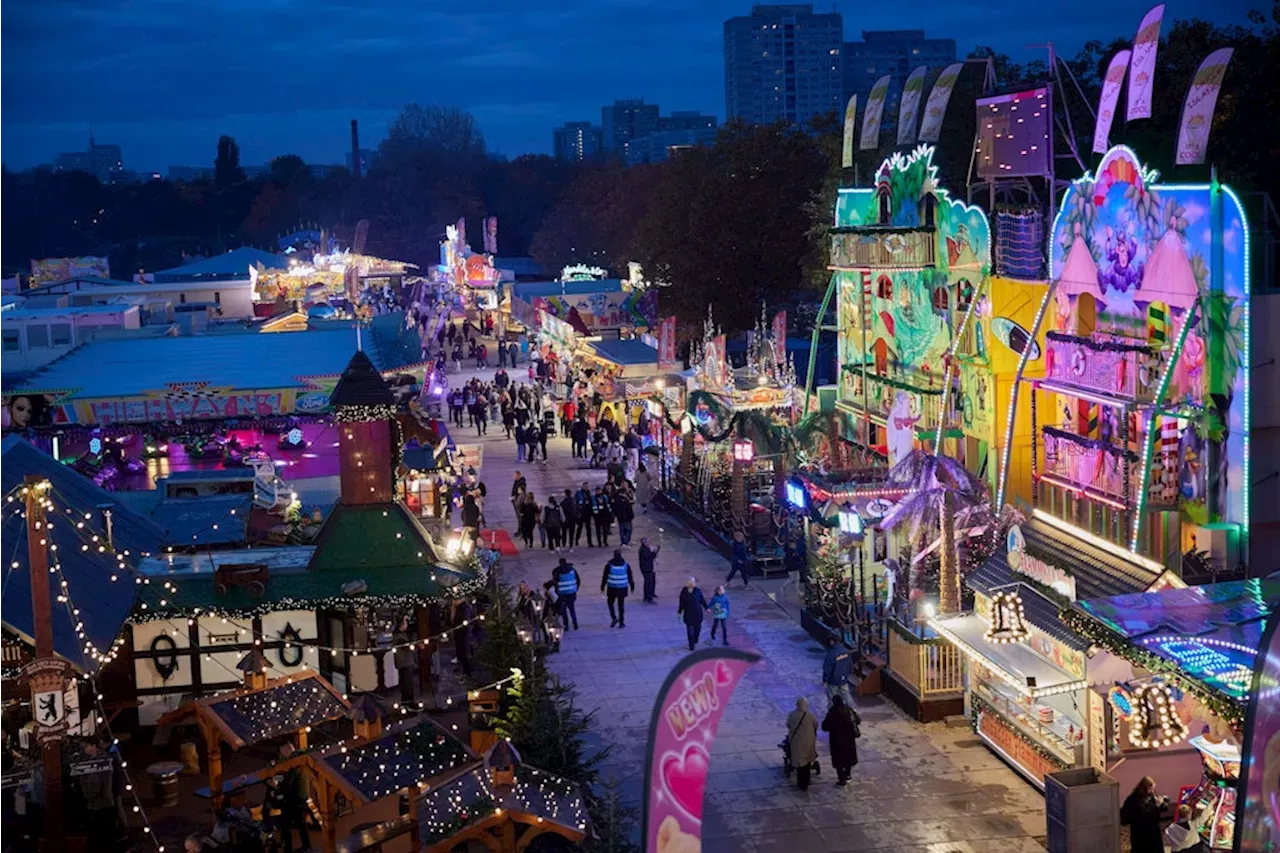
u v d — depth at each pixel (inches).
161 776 765.3
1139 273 991.0
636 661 1076.5
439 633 1008.9
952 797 798.5
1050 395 1138.0
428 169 6097.4
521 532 1475.1
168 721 761.6
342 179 6461.6
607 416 2006.6
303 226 6122.1
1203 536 917.2
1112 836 680.4
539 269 4746.6
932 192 1291.8
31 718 768.3
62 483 961.5
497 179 5984.3
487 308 3472.0
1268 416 907.4
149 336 2081.7
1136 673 745.6
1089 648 739.4
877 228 1334.9
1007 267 1168.2
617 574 1163.3
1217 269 908.0
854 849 737.0
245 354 1742.1
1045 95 1122.7
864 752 871.7
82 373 1606.8
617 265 3732.8
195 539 1017.5
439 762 671.8
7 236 6574.8
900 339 1376.7
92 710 737.6
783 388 1524.4
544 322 2512.3
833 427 1535.4
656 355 2006.6
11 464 945.5
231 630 882.8
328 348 1787.6
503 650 848.3
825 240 2247.8
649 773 339.9
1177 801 729.6
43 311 2143.2
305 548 989.2
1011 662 796.6
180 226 6845.5
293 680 773.9
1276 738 419.5
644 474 1743.4
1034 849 727.1
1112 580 869.8
